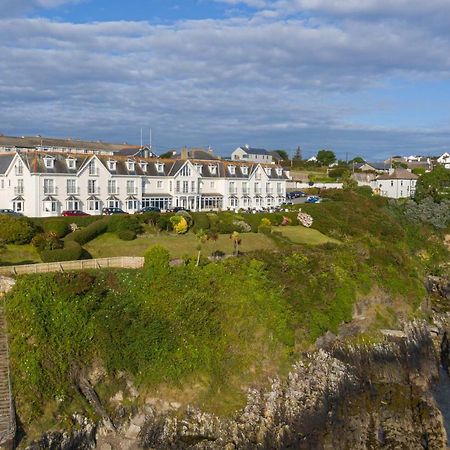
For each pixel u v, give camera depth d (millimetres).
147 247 57062
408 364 48469
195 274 45406
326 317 47625
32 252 50594
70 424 33844
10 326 37125
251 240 64125
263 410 38125
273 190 102500
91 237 56938
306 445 35844
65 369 36094
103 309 40125
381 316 52656
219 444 34938
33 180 69000
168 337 39719
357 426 38156
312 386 41250
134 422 36250
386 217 89938
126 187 79625
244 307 43875
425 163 186250
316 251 57656
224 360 40406
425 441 36594
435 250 86375
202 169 92875
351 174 145875
